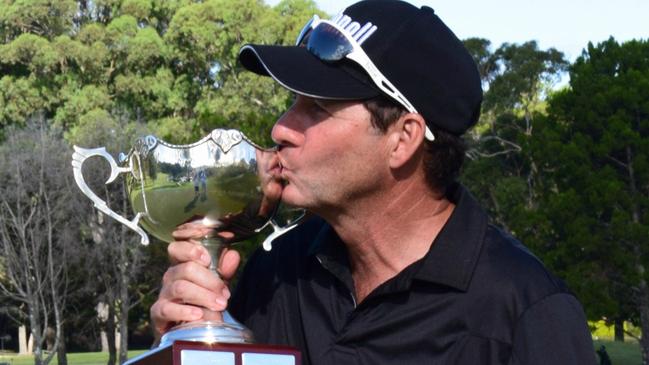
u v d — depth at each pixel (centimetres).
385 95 196
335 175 198
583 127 3155
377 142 198
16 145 3712
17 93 4947
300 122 201
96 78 5059
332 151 198
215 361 189
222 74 5200
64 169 3672
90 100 4919
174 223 208
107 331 4175
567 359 191
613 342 4131
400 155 198
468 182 3934
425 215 204
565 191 3062
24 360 4475
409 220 203
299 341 219
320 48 197
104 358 4322
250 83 4925
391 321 201
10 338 5034
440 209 206
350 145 197
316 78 195
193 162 203
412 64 197
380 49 196
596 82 3152
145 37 5047
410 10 202
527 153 3153
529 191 3812
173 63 5256
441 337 198
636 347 3981
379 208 202
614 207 3006
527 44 4125
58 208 3675
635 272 2916
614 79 3172
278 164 206
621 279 3014
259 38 5012
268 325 225
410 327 200
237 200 206
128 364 192
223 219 209
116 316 4153
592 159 3123
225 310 207
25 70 5150
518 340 194
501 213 3759
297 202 202
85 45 5078
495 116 4097
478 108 208
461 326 198
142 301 3909
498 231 207
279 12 5169
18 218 3662
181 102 5081
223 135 204
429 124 200
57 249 3819
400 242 204
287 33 5053
